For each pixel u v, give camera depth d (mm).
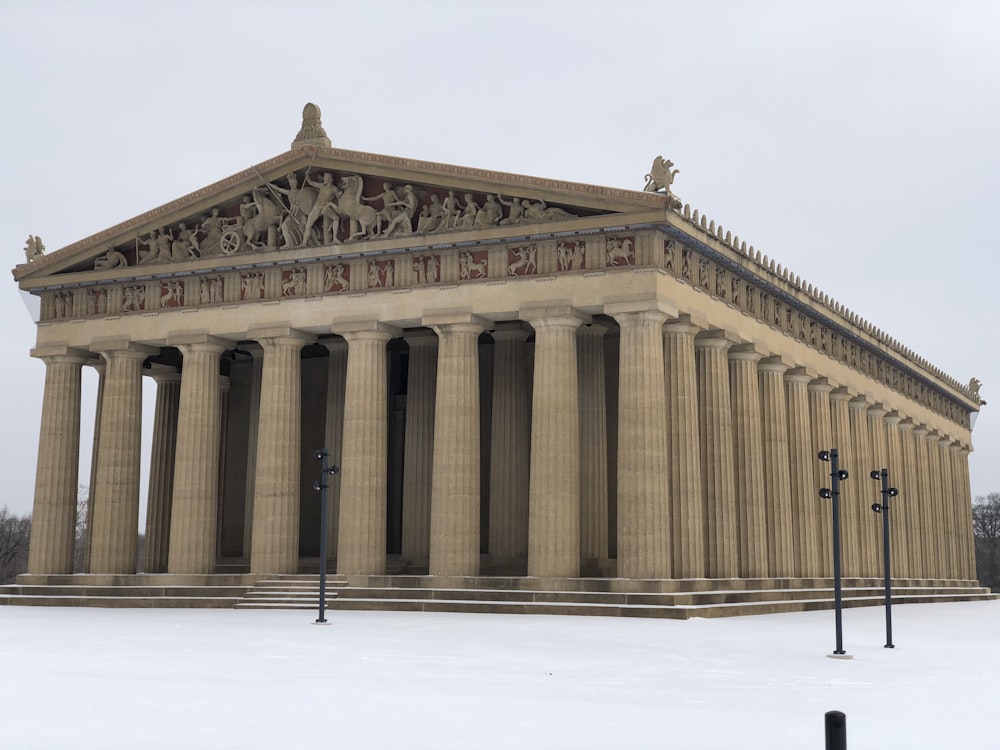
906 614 72750
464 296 70812
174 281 79750
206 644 41406
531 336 85562
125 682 29609
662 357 66312
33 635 46031
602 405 76375
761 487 77438
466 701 26266
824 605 76188
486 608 63625
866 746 21094
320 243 75250
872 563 99500
